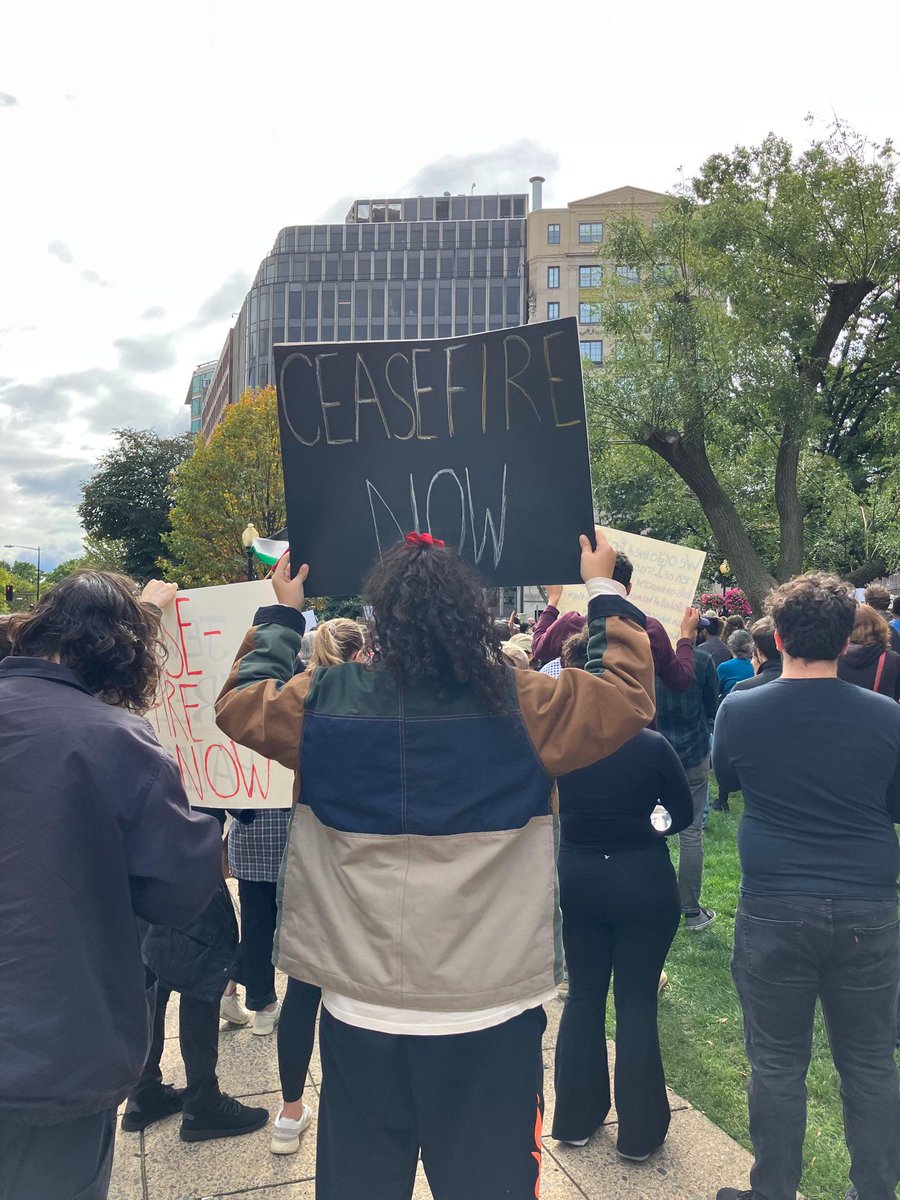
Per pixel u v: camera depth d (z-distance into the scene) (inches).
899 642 250.2
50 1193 61.6
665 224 734.5
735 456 806.5
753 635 172.7
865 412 917.8
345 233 3412.9
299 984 120.0
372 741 68.6
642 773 113.7
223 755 130.3
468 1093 66.1
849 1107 94.4
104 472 1887.3
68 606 73.3
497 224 3383.4
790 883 95.0
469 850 66.8
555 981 68.0
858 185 716.7
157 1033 123.7
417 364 87.8
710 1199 109.4
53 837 63.7
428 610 69.1
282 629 82.6
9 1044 60.1
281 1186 112.2
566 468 83.6
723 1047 148.6
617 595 76.3
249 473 1369.3
